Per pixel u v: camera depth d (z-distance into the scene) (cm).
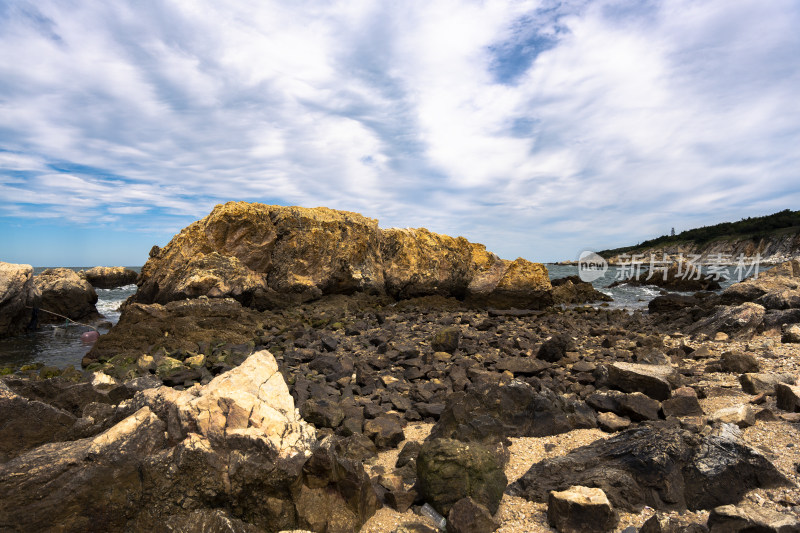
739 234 11519
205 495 467
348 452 682
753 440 652
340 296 2648
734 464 536
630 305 3541
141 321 1744
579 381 1029
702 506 518
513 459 652
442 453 541
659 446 564
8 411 549
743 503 498
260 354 615
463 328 1880
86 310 2558
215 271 2225
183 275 2239
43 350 1764
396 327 1886
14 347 1811
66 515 443
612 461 570
